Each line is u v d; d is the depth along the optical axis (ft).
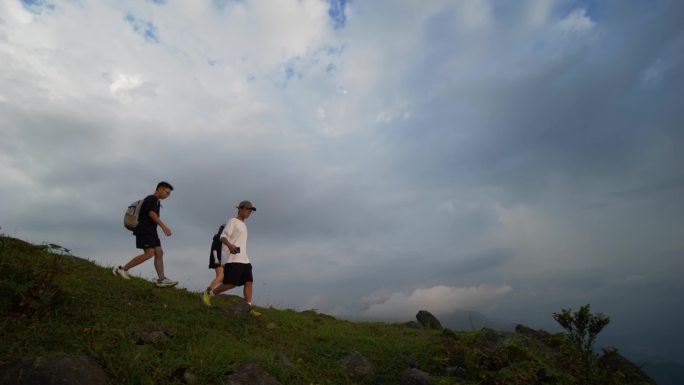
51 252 27.73
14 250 24.39
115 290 24.35
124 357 14.32
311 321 36.24
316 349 23.58
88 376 12.01
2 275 17.69
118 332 16.21
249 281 29.35
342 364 21.26
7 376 11.27
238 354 17.58
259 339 22.62
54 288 18.48
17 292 16.63
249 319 26.63
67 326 16.48
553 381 17.74
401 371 21.74
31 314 16.65
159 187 28.91
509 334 25.49
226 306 27.45
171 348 16.94
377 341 28.17
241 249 28.60
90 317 18.22
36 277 18.56
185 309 24.80
